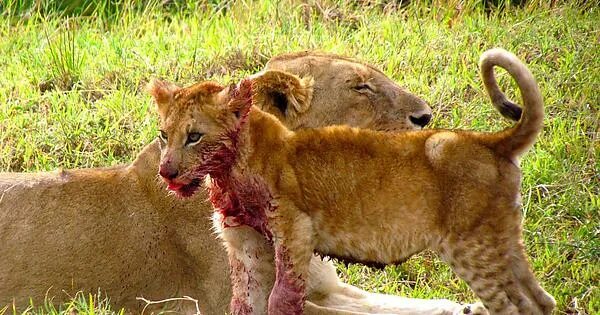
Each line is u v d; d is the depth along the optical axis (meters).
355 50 15.17
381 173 9.26
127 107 13.91
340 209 9.29
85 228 10.70
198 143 9.08
